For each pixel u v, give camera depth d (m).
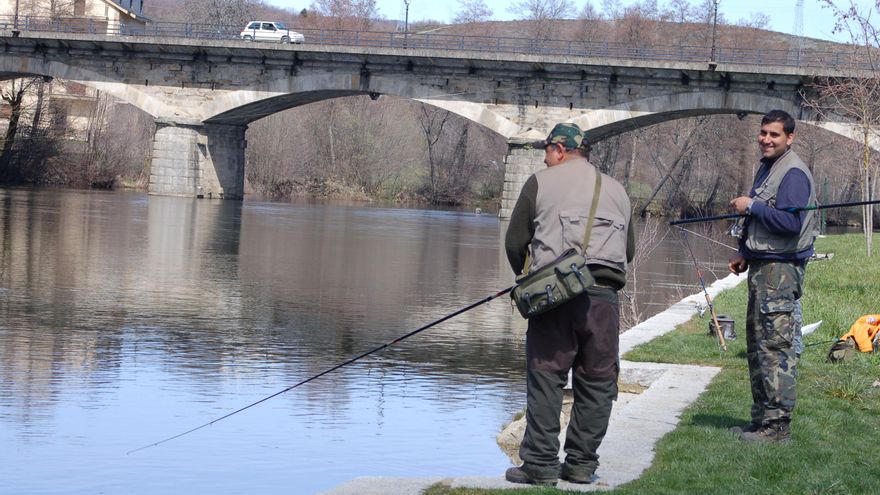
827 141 74.62
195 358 15.73
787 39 116.75
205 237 39.19
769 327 8.05
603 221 6.87
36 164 80.06
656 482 7.12
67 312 19.67
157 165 71.19
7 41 72.31
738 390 10.20
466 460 10.39
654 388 10.38
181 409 12.41
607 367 7.05
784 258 7.96
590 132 65.75
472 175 100.44
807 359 11.92
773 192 7.94
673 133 85.00
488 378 14.96
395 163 95.50
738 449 7.91
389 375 14.91
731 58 67.38
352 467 10.08
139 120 89.31
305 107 94.56
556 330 6.98
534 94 64.56
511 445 11.09
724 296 18.56
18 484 9.33
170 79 70.94
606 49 66.44
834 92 42.00
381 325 19.88
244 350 16.61
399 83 66.69
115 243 34.69
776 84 59.19
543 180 6.94
